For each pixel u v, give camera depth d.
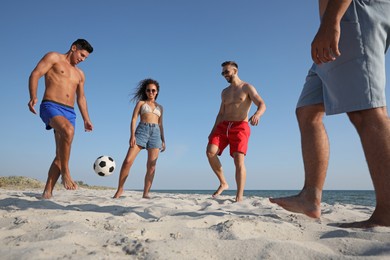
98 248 1.23
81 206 2.93
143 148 4.77
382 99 1.64
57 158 3.85
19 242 1.34
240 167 4.15
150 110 4.80
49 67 3.85
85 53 4.13
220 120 4.57
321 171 1.93
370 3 1.69
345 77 1.69
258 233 1.59
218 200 4.20
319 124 2.00
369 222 1.67
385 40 1.73
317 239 1.53
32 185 14.33
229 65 4.42
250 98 4.30
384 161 1.59
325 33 1.59
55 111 3.72
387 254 1.15
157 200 4.12
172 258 1.14
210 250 1.25
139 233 1.58
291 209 1.94
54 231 1.46
